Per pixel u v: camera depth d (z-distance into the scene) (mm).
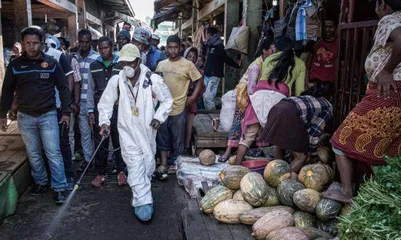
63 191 4727
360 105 3125
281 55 4699
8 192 4328
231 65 8891
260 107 4656
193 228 3502
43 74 4457
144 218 4254
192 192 4730
